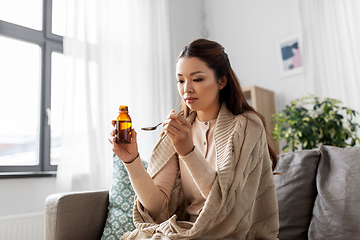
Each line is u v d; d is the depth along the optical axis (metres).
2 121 2.45
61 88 2.72
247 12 3.84
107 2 2.91
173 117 0.87
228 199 0.88
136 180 1.00
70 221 1.43
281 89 3.45
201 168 0.88
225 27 4.04
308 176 1.46
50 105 2.68
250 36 3.78
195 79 0.99
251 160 0.97
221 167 0.91
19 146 2.52
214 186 0.87
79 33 2.67
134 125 3.00
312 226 1.33
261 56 3.65
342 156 1.41
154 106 3.20
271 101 3.30
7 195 2.22
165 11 3.48
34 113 2.62
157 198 1.03
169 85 3.37
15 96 2.53
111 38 2.95
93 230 1.54
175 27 3.85
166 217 1.08
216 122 1.05
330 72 3.08
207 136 1.09
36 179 2.38
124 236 1.06
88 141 2.55
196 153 0.88
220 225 0.91
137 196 1.04
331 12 3.12
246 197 0.95
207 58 0.99
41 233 2.24
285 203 1.44
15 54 2.56
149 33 3.28
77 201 1.48
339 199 1.29
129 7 3.15
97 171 2.59
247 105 1.12
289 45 3.42
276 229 1.03
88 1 2.76
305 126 2.55
